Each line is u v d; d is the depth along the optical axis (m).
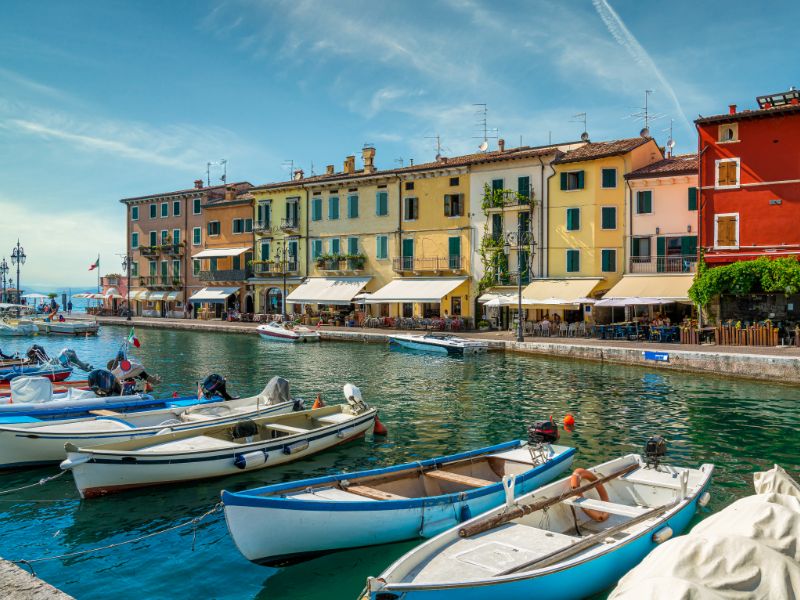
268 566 8.69
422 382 24.45
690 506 9.26
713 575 5.51
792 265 29.23
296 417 15.27
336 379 25.44
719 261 32.94
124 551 9.49
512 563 7.32
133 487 11.66
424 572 7.09
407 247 48.66
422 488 10.59
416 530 9.20
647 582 5.36
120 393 17.16
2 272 86.00
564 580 7.20
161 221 66.19
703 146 33.47
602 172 40.00
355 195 51.38
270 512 8.32
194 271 63.75
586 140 45.53
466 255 45.69
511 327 41.78
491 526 8.20
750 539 5.81
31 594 6.00
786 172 31.58
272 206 56.84
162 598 8.12
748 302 31.31
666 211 38.06
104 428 13.58
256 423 14.41
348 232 51.84
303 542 8.57
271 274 56.66
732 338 29.20
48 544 9.74
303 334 41.16
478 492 9.70
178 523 10.48
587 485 9.35
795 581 5.59
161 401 16.61
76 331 50.22
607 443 15.08
